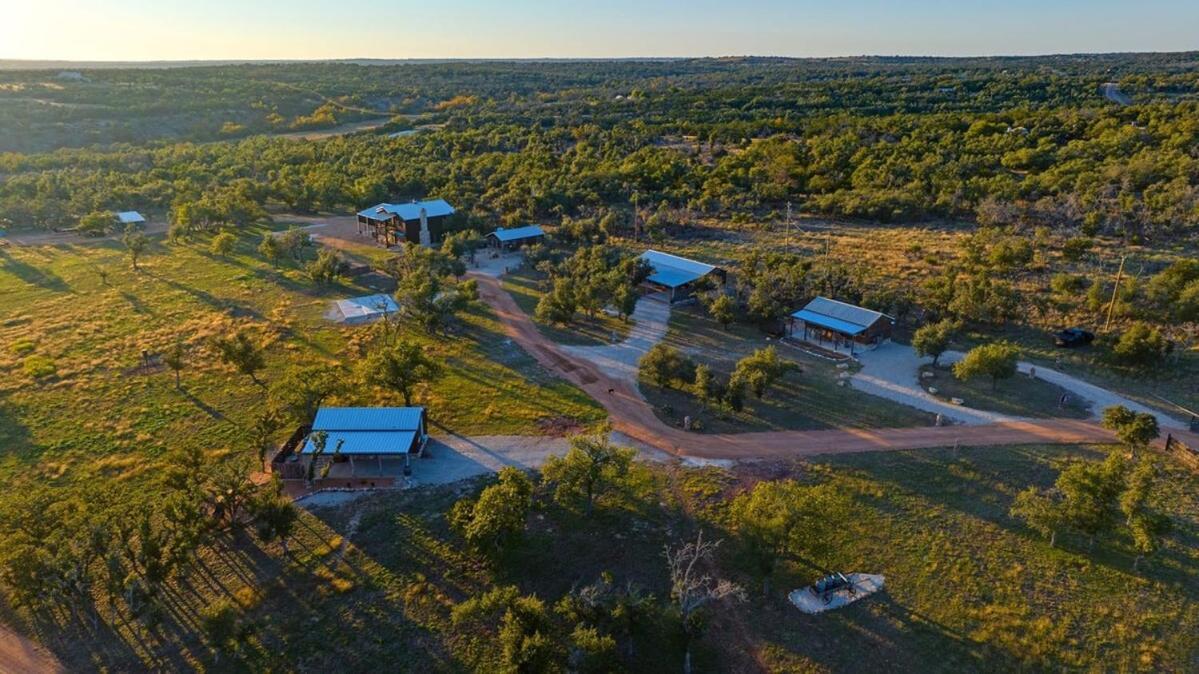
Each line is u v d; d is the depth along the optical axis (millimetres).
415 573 44531
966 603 41875
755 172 152250
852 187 143750
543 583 43906
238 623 40719
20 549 40406
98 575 44438
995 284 86938
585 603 39281
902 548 46375
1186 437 58500
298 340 81562
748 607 42125
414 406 64562
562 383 70688
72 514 44500
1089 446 57844
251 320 87875
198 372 73062
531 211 137500
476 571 44688
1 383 70125
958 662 38125
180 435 60969
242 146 193375
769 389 68875
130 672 38156
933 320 84625
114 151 185875
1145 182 121000
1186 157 123625
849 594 42625
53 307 92062
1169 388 67000
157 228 134625
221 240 114125
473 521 43281
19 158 167500
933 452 57219
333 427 55906
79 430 61719
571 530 48438
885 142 166250
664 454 57594
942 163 145375
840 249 112000
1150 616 40438
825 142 167250
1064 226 110375
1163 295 78875
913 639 39562
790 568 45125
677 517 49719
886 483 53062
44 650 39594
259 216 139625
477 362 75625
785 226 128125
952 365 73750
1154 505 49750
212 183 155500
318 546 46938
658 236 121938
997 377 66062
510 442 59438
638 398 67562
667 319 89250
